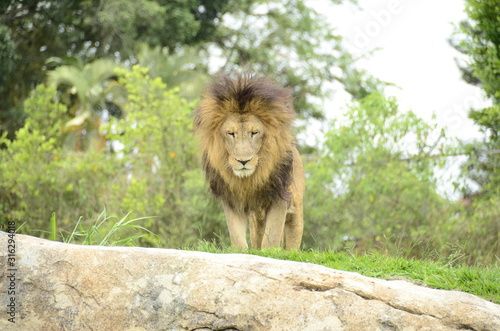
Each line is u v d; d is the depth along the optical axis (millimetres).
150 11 30906
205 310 5121
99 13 31047
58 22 32281
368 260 6777
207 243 7910
